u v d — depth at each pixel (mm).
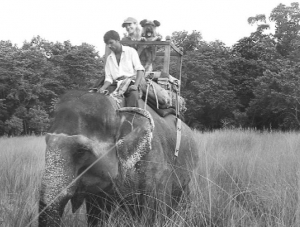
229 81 44750
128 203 4227
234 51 47875
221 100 41156
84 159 3564
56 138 3449
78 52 44219
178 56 7605
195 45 49562
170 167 4945
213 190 5789
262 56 43531
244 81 43656
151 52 6613
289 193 5488
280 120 36812
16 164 7977
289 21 44250
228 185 6648
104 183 3818
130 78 4590
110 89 4723
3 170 7473
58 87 42312
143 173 4297
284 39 44562
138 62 4855
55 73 42469
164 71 6316
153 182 4418
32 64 41000
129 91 4477
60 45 46594
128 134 3930
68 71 44688
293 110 33312
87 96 3789
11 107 37625
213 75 43281
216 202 5234
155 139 4531
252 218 4953
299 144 11188
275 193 5379
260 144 11820
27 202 4590
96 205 4246
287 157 8242
